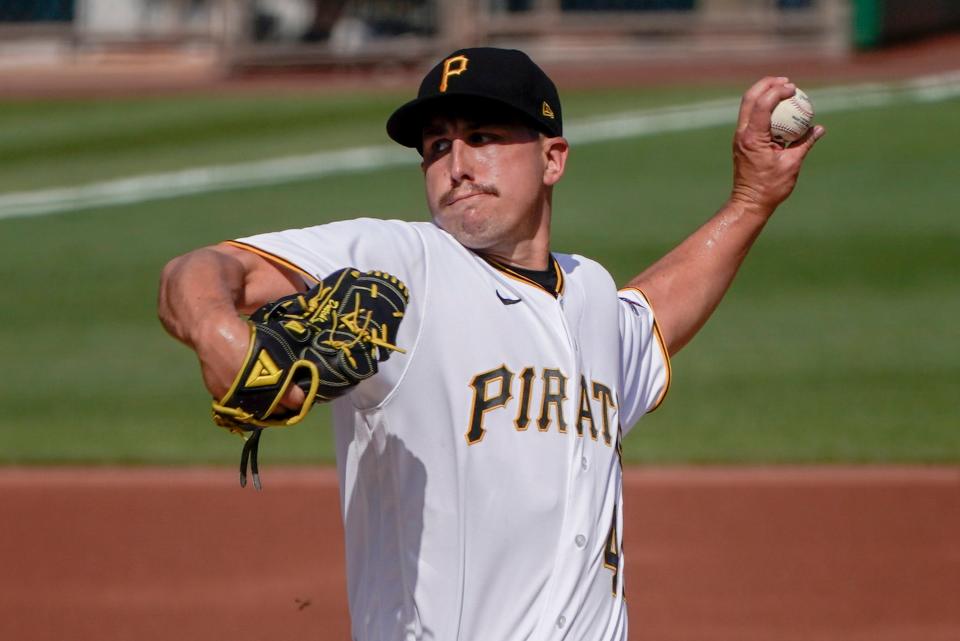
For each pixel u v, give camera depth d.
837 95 65.56
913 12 80.38
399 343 8.93
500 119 9.43
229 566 24.61
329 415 34.69
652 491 28.14
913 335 37.88
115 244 48.75
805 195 50.44
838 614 22.08
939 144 56.03
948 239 45.22
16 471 30.17
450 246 9.48
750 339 38.09
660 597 22.83
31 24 83.00
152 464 30.61
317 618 22.30
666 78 72.06
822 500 27.48
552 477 9.21
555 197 51.03
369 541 9.41
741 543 25.30
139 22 83.12
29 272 45.88
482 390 9.09
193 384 36.22
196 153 60.75
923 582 23.47
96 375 36.72
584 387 9.71
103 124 66.94
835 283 42.25
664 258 12.03
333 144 61.09
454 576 8.99
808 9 78.56
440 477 9.01
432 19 77.19
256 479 8.07
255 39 77.88
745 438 31.25
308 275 8.55
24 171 59.19
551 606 9.11
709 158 55.69
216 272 7.98
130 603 22.91
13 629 21.84
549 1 77.75
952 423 31.78
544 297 9.71
